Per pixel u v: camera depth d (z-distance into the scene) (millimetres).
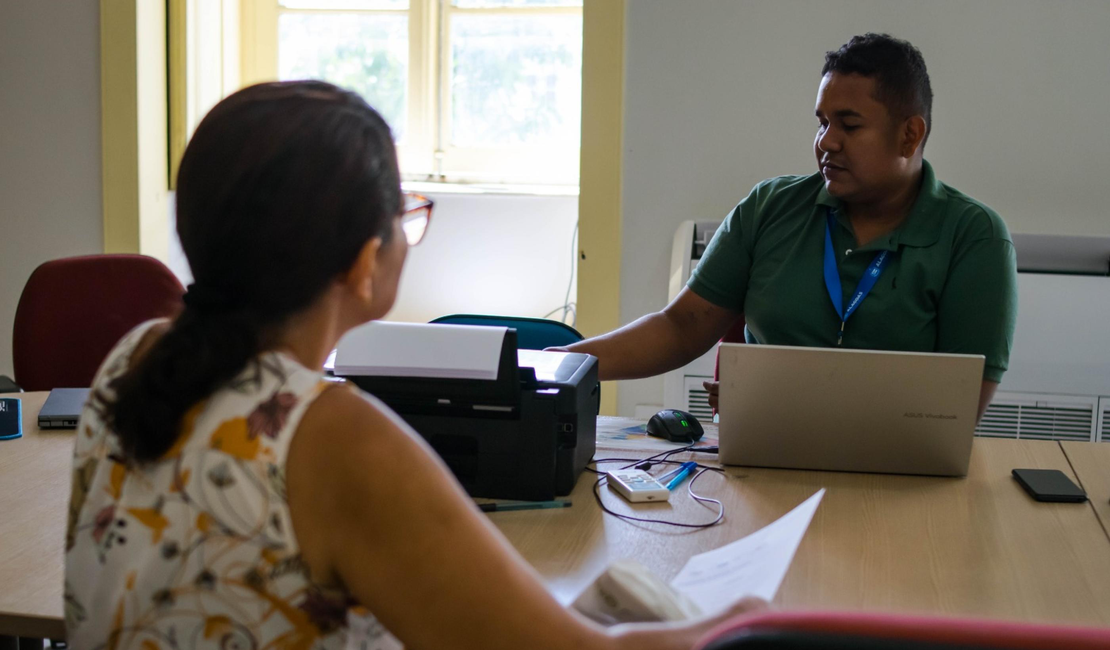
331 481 670
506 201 3652
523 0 3594
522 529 1247
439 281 3748
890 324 1748
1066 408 2561
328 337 751
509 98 3686
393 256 765
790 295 1821
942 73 2898
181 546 688
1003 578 1117
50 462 1460
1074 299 2537
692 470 1503
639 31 3008
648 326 2006
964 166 2936
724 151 3021
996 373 1688
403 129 3746
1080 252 2703
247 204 676
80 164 3328
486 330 1330
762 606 783
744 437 1503
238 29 3752
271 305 703
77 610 742
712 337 2014
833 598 1058
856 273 1790
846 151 1691
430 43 3662
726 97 2996
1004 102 2879
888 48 1683
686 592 921
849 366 1427
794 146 2984
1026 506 1364
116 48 3248
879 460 1483
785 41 2945
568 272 3672
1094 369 2535
